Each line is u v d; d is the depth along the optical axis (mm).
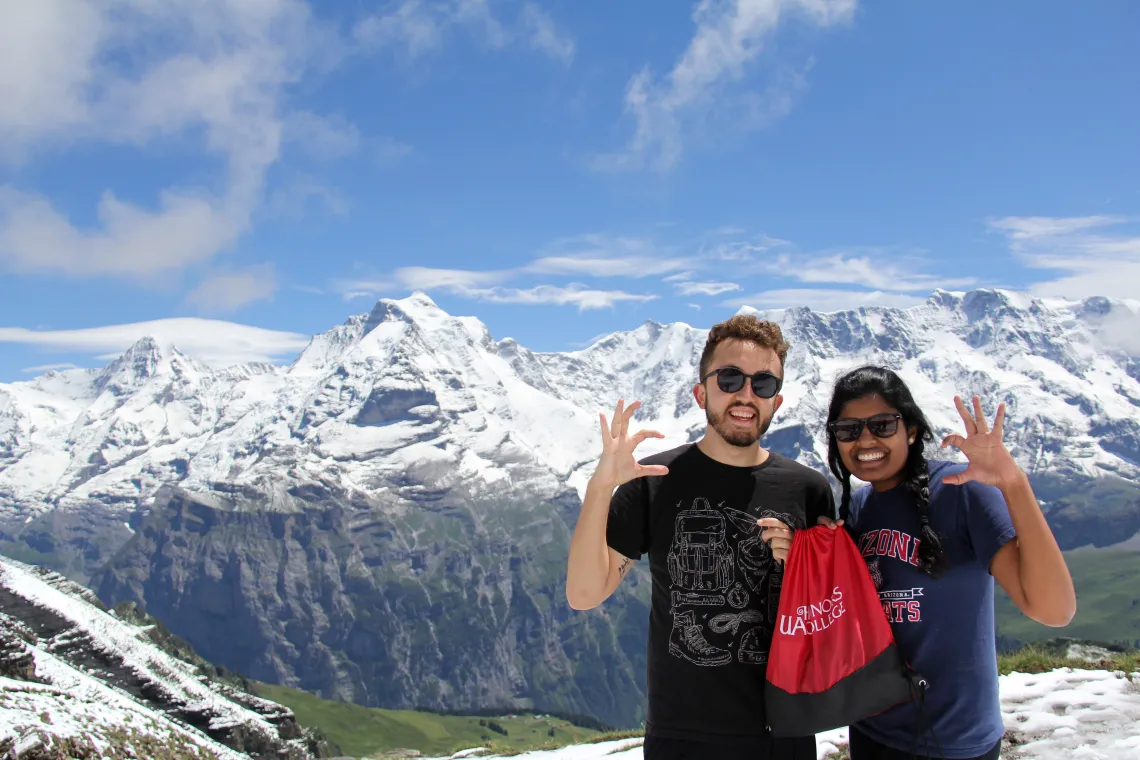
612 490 1664
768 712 1595
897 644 1603
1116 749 2467
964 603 1575
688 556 1682
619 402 1692
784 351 1767
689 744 1651
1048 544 1455
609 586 1718
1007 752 2596
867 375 1699
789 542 1639
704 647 1651
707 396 1737
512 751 6438
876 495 1718
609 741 5824
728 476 1726
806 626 1595
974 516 1557
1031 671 3617
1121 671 3291
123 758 4336
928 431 1659
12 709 4062
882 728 1624
